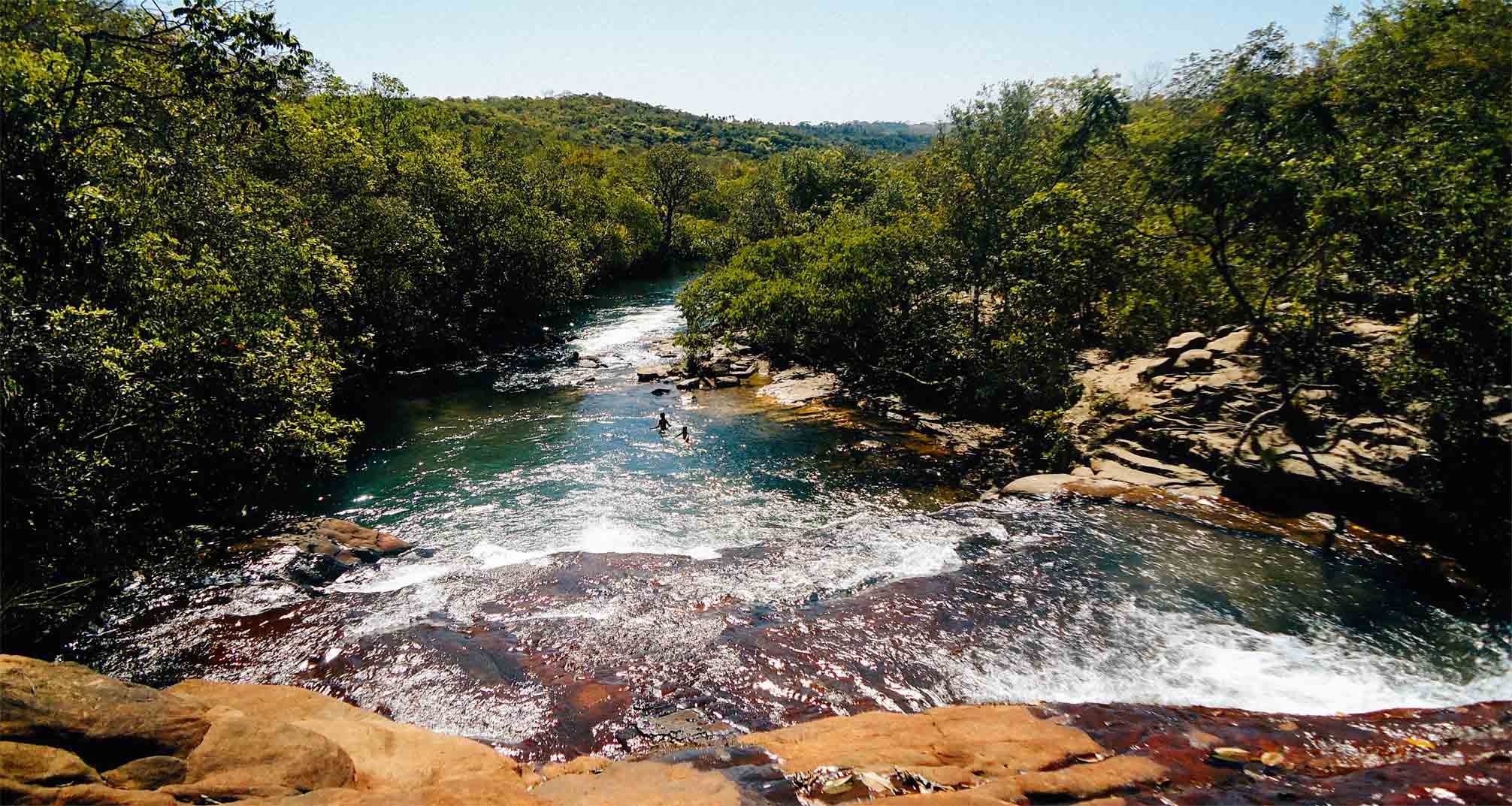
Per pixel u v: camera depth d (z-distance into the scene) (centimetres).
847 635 1169
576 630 1201
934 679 1052
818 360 3456
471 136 6259
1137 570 1358
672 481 2041
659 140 18562
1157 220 1994
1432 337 1395
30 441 1022
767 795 699
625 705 999
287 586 1348
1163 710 947
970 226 2886
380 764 736
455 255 3791
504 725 961
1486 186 1395
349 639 1176
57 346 1008
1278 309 2036
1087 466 1953
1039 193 2280
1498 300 1290
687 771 747
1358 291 1777
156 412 1224
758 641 1155
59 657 1121
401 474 2095
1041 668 1077
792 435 2467
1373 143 1761
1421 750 832
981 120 3002
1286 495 1560
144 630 1200
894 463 2189
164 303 1315
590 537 1670
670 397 2966
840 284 3012
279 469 1700
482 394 2988
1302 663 1075
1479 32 2103
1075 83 2641
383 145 3884
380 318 3075
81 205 1103
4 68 1050
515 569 1440
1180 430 1833
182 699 679
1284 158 1683
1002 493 1861
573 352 3744
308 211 2619
